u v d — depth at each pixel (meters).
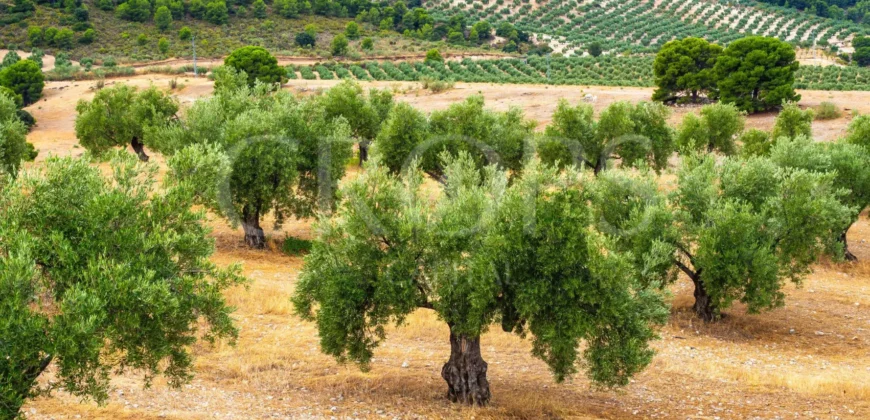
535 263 12.53
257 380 13.70
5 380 8.23
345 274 12.59
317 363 15.19
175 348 10.40
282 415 12.02
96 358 9.19
